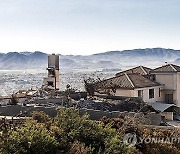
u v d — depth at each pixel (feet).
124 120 70.64
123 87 134.21
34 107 87.15
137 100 122.42
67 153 47.09
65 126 54.44
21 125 56.70
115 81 141.59
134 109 108.68
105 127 56.13
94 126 54.54
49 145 46.26
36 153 44.42
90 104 109.70
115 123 66.90
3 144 43.47
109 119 70.28
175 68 149.07
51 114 83.76
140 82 140.05
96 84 143.64
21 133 46.21
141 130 65.67
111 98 131.23
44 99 112.27
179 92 147.64
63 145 48.93
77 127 53.52
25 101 111.86
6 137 44.86
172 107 134.41
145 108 111.55
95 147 50.57
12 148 43.24
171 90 147.13
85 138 51.85
